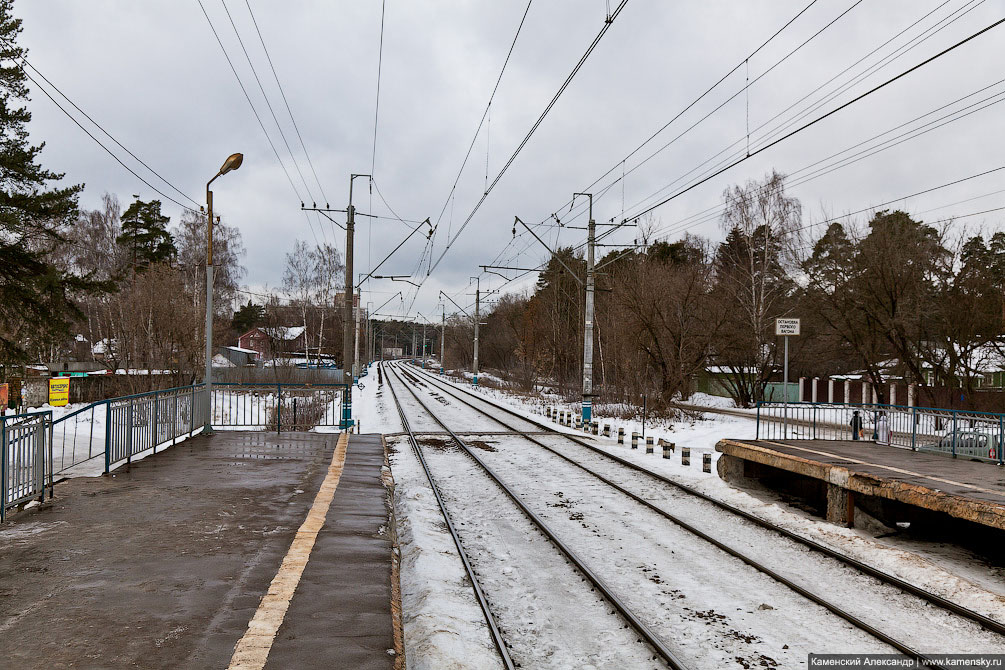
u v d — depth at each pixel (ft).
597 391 131.95
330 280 188.14
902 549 30.17
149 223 159.63
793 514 35.81
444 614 20.51
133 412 39.24
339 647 14.24
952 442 42.04
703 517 35.40
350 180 74.69
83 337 179.73
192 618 15.65
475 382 178.19
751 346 112.68
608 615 21.72
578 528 32.91
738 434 71.15
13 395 95.14
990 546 31.19
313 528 24.41
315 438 53.62
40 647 13.85
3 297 70.95
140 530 23.62
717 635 20.15
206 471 36.29
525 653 18.81
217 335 160.25
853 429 52.95
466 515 35.37
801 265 104.37
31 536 22.63
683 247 168.14
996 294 82.28
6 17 71.00
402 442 63.82
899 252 86.17
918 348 90.84
